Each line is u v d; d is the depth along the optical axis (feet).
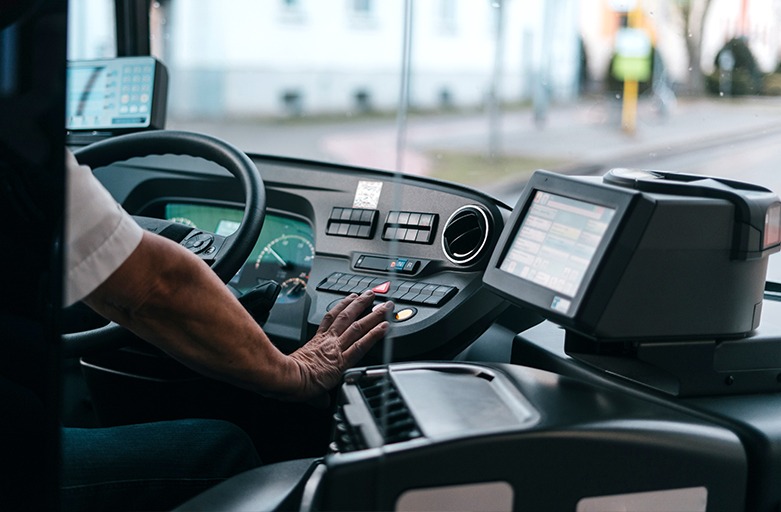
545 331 3.88
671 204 2.93
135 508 3.56
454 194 4.69
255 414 4.76
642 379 3.28
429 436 2.52
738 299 3.16
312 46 51.78
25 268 2.31
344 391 2.98
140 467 3.58
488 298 4.38
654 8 8.51
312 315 4.46
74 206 2.74
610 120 21.35
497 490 2.55
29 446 2.39
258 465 3.99
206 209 5.57
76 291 2.81
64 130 2.24
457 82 35.99
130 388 4.93
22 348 2.34
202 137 4.43
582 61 23.38
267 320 4.72
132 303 3.10
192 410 4.91
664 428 2.76
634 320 3.00
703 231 3.01
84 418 5.39
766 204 3.11
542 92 31.40
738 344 3.22
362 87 50.96
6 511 2.43
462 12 36.70
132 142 4.56
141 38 7.64
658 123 15.55
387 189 4.89
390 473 2.40
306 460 3.08
